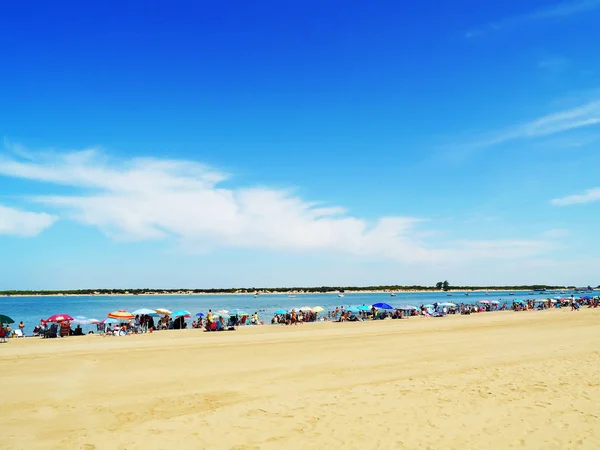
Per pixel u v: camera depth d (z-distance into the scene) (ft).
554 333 94.02
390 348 74.79
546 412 33.60
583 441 27.48
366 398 38.91
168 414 36.40
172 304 410.52
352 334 103.09
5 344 87.51
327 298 572.92
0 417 35.65
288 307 333.42
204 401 40.55
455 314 192.95
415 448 26.86
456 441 27.91
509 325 122.31
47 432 31.68
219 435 29.84
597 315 161.48
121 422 34.19
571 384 42.63
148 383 48.39
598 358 57.41
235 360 63.87
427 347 75.00
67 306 390.21
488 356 62.95
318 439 28.76
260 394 42.68
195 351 74.28
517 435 28.81
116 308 344.69
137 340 94.07
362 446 27.37
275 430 30.71
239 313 143.23
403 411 34.60
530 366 52.65
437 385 43.57
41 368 57.88
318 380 48.78
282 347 78.79
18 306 388.16
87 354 71.05
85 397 42.34
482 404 36.17
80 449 27.68
